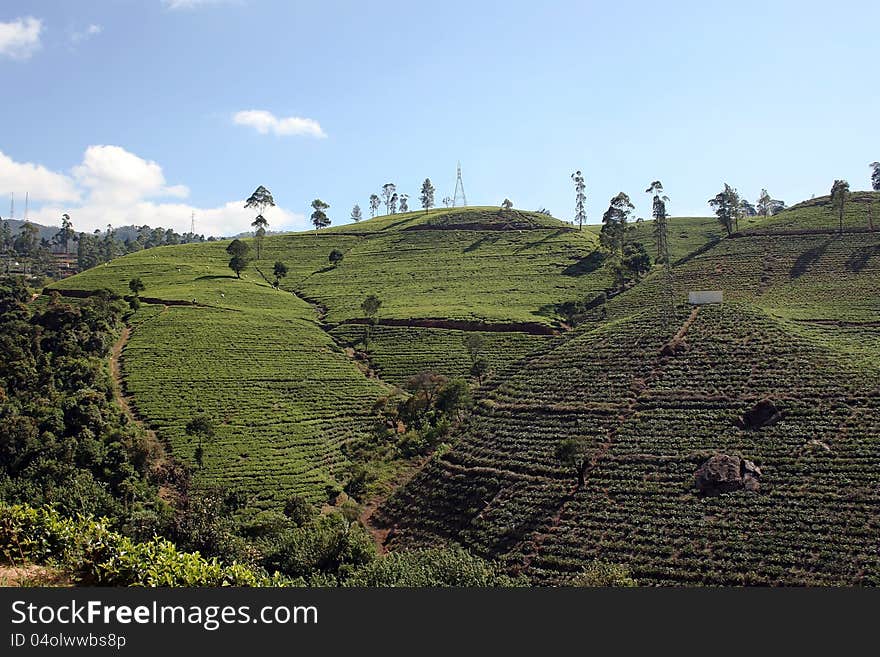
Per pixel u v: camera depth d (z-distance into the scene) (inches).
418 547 2111.2
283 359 4047.7
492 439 2596.0
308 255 7391.7
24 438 2471.7
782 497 1883.6
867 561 1594.5
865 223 5585.6
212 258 7204.7
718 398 2479.1
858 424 2161.7
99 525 869.2
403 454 2915.8
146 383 3481.8
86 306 4279.0
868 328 3474.4
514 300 5275.6
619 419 2486.5
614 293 5265.8
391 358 4232.3
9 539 869.2
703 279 4950.8
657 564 1733.5
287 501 2416.3
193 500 2154.3
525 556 1878.7
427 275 6299.2
